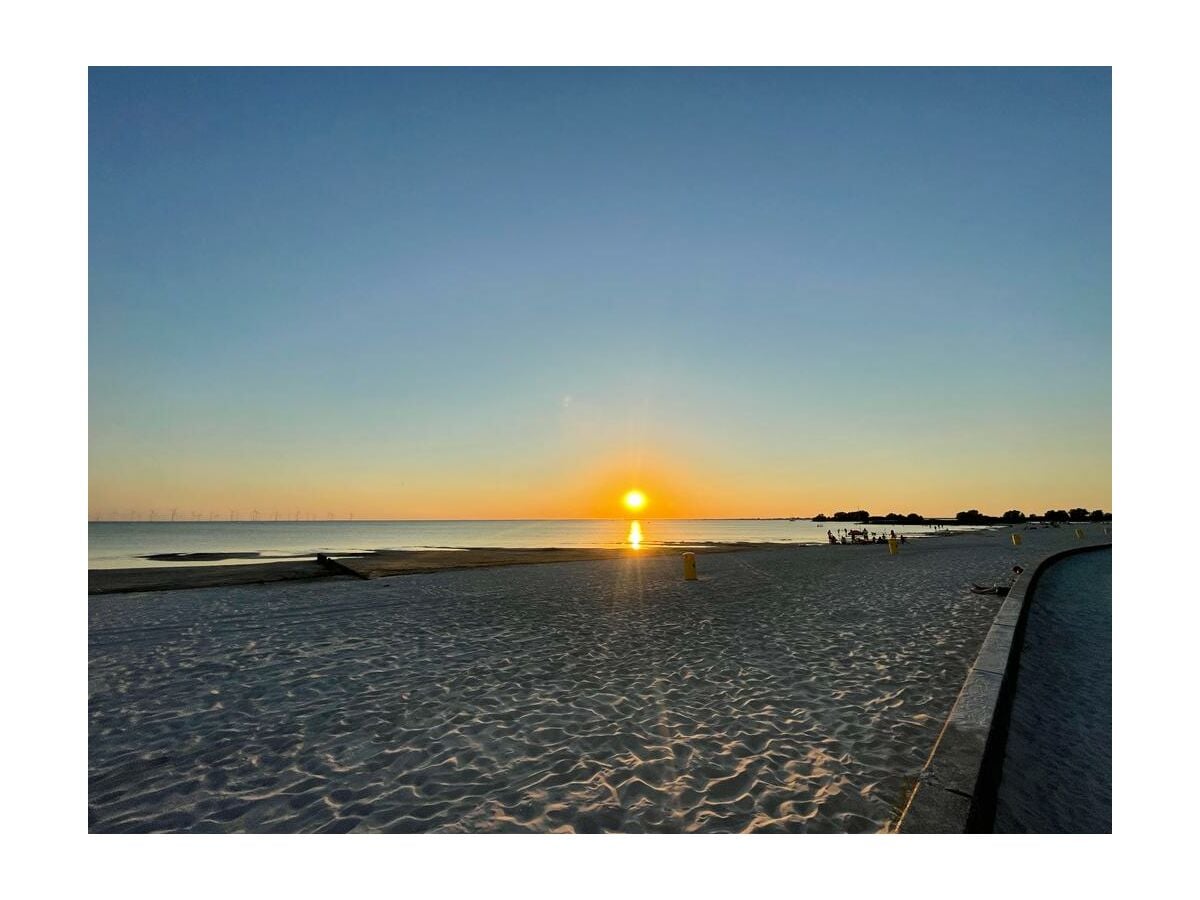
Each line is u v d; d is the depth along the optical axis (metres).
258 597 15.95
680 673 8.02
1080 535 42.50
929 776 4.59
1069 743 6.13
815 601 14.27
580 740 5.75
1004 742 5.80
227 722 6.38
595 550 43.16
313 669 8.48
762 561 28.52
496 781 4.95
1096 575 21.00
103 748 5.70
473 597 15.82
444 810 4.52
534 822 4.35
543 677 7.93
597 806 4.54
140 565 28.59
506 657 9.05
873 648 9.15
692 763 5.20
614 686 7.48
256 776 5.12
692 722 6.17
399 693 7.31
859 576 19.89
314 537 83.50
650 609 13.53
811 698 6.84
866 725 5.97
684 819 4.36
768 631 10.71
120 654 9.48
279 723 6.33
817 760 5.21
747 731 5.89
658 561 29.52
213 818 4.49
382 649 9.68
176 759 5.46
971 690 6.42
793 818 4.34
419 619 12.41
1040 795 5.00
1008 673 7.48
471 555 35.94
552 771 5.11
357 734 6.00
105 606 14.41
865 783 4.80
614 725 6.13
